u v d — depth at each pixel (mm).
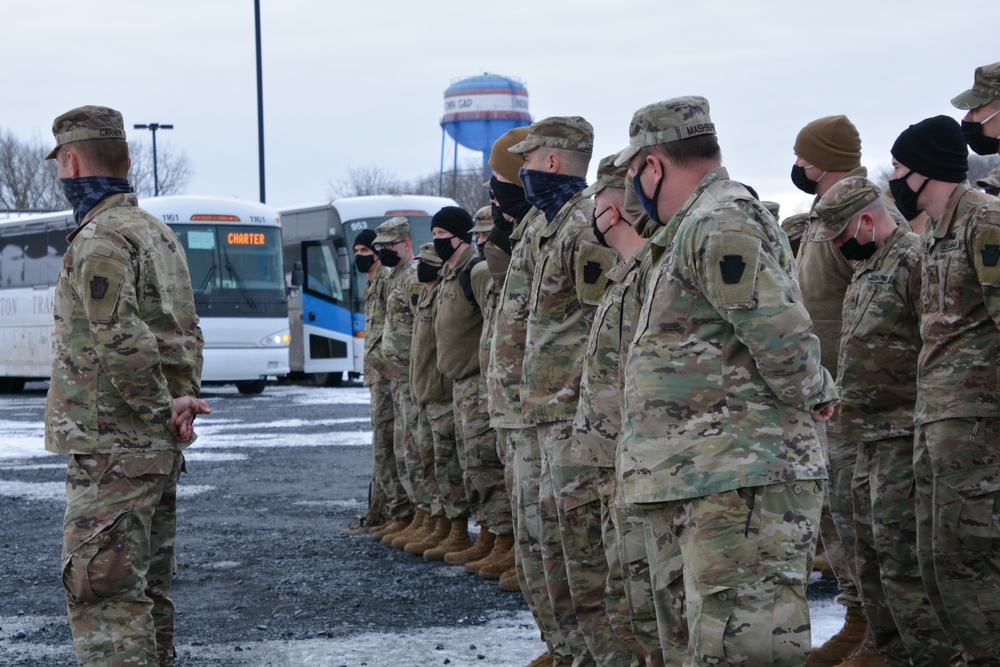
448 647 5910
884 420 4922
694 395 3498
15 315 27281
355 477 12492
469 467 7500
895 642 5105
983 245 4434
